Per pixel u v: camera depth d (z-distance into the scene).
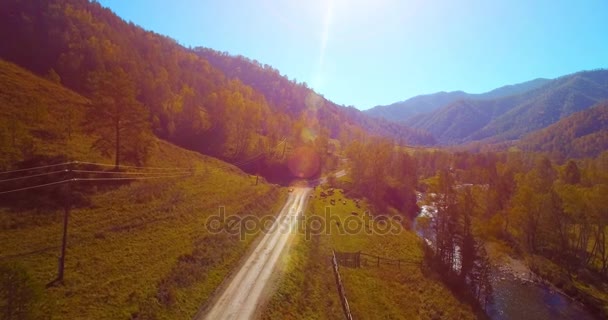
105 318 22.20
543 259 55.91
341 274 41.41
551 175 87.56
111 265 28.86
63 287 24.33
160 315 24.45
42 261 26.94
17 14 104.88
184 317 25.53
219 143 105.38
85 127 57.50
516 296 45.16
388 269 46.53
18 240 29.00
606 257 54.69
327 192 88.44
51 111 61.03
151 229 37.94
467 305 40.72
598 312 40.88
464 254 45.50
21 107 56.66
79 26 116.12
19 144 44.78
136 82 102.06
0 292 16.81
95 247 31.14
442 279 46.50
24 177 38.66
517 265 55.56
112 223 36.47
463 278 46.06
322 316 30.50
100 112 50.53
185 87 115.94
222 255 37.94
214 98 113.75
